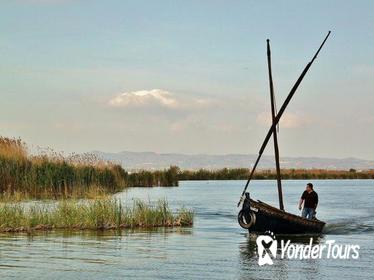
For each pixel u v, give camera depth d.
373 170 155.12
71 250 25.50
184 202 59.75
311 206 34.44
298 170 144.38
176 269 21.81
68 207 34.06
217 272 21.44
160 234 31.25
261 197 74.12
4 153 50.84
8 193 44.69
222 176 122.94
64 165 54.19
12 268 21.61
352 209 54.56
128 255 24.55
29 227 31.97
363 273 21.67
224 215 45.25
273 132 35.47
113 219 33.53
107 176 66.25
